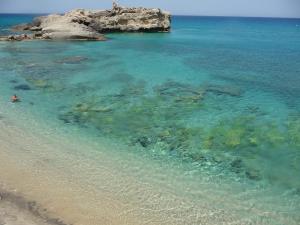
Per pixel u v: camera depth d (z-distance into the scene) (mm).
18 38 58062
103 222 12047
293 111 23875
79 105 24359
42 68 35469
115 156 17016
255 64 41500
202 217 12570
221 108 24281
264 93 28141
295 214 12992
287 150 18078
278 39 81250
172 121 21734
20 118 21562
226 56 47812
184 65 39250
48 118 21766
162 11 82875
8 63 37656
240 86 30234
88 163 16203
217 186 14672
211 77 33438
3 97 25562
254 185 14852
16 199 12984
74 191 13828
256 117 22641
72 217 12211
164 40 66500
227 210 13062
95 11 74375
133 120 21812
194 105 24844
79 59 40906
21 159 16344
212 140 19156
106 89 28281
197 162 16719
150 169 15891
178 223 12180
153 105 24656
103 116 22391
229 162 16797
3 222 11359
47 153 17078
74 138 18953
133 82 30641
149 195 13805
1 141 18234
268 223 12422
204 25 152875
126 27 76000
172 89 28797
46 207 12664
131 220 12227
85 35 60062
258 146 18516
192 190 14297
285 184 14977
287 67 39781
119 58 42531
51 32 61062
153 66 38094
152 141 18891
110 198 13477
